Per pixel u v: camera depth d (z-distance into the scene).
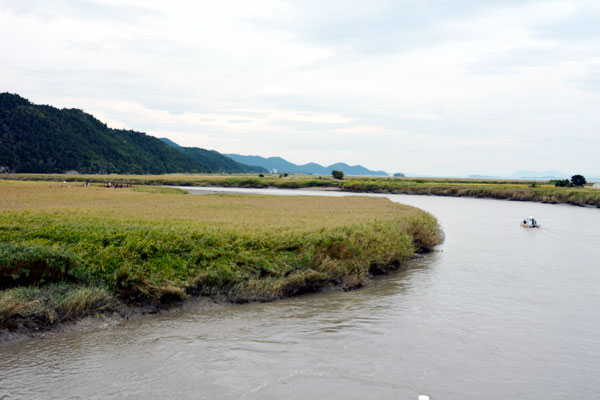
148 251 17.48
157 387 10.52
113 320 15.12
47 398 9.92
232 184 152.88
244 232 21.11
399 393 10.43
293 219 28.28
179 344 13.23
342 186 135.62
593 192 85.12
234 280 17.89
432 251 30.81
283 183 148.75
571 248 32.22
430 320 15.77
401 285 21.03
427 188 119.00
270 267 18.70
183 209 35.12
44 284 15.45
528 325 15.35
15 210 27.00
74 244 17.53
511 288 20.48
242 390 10.44
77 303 14.70
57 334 13.80
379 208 41.94
